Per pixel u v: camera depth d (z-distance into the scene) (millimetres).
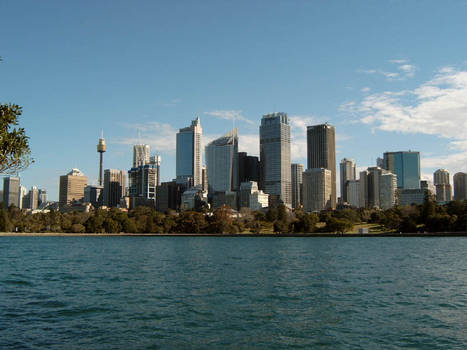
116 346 37062
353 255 134250
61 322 45031
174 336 40031
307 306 52594
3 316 47781
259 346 37219
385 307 51750
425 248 164250
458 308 51000
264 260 119500
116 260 121625
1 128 39500
